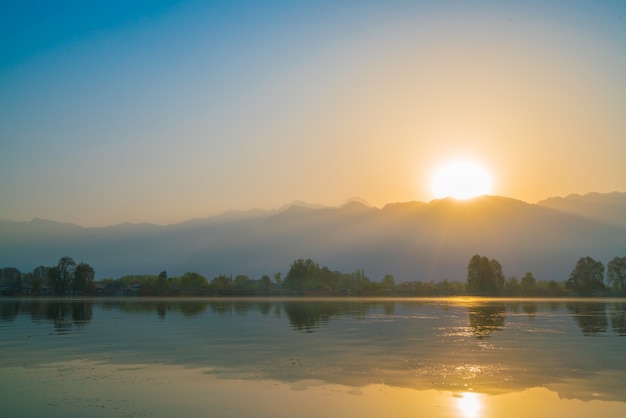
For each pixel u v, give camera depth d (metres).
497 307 139.12
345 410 28.95
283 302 184.00
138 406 29.70
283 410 28.89
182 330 71.38
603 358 45.81
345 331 69.88
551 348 52.22
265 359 45.16
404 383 35.56
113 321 87.75
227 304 163.50
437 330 71.12
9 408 29.41
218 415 28.02
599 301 190.88
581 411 29.03
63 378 37.25
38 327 76.12
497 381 36.28
